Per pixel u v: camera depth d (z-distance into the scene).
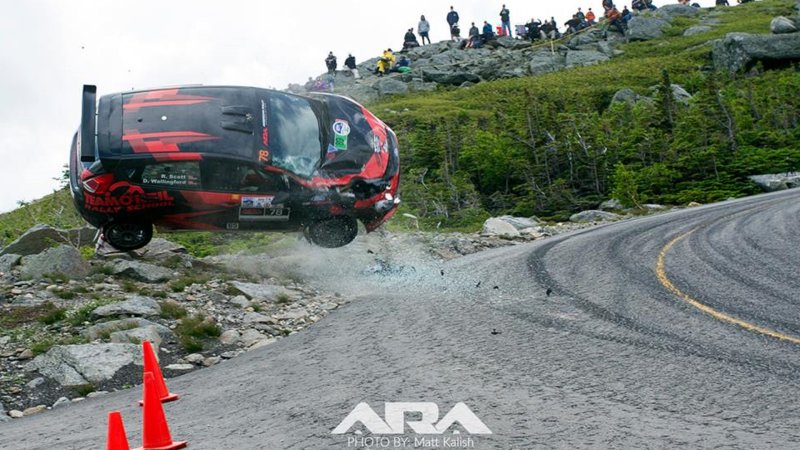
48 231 15.27
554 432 5.03
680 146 39.00
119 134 12.59
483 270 14.43
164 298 11.94
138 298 11.38
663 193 37.00
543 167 39.31
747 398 5.62
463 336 8.66
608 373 6.56
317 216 14.01
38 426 6.84
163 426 5.20
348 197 14.16
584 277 12.45
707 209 25.08
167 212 13.10
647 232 18.70
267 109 13.62
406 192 36.56
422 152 43.44
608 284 11.55
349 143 14.35
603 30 80.00
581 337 8.12
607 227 22.02
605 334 8.19
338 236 14.46
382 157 14.70
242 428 5.70
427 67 75.56
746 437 4.78
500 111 51.25
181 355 9.67
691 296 10.11
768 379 6.11
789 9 81.12
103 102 12.91
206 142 12.93
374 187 14.44
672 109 44.41
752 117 46.16
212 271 14.51
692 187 37.03
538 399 5.88
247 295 12.42
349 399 6.27
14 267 13.62
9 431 6.80
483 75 72.94
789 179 35.66
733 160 38.53
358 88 71.50
